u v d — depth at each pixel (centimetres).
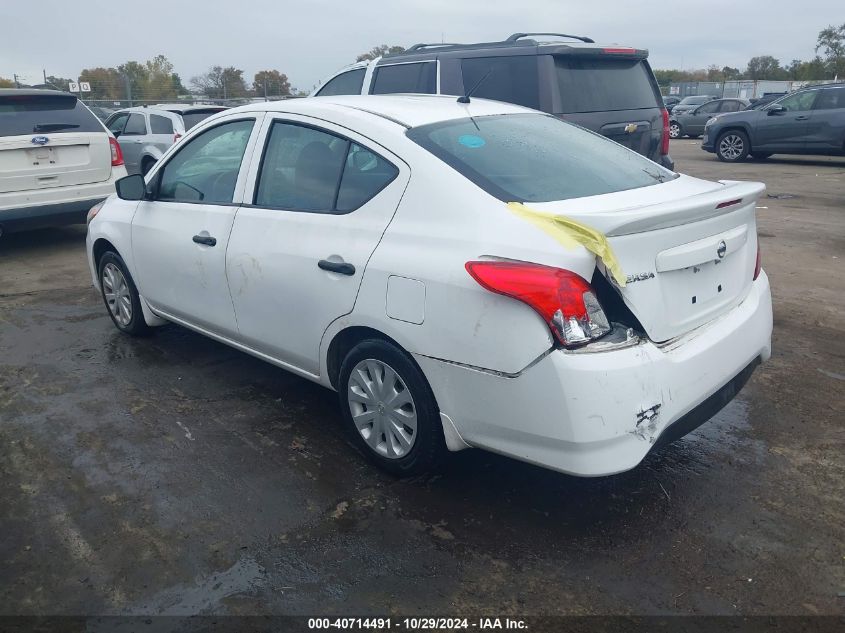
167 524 318
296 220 372
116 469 363
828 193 1206
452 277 295
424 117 362
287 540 306
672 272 297
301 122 386
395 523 317
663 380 282
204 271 431
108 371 487
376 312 326
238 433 400
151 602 272
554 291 269
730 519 317
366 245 334
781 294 638
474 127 364
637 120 743
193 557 296
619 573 284
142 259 490
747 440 385
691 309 308
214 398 444
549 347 272
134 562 294
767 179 1395
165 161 476
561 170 346
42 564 293
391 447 344
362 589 278
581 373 269
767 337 353
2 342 544
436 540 305
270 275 382
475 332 289
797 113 1608
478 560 293
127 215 504
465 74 736
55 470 362
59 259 825
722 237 321
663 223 285
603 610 265
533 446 287
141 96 2981
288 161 388
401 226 323
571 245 274
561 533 309
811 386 450
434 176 320
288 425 409
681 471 355
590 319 274
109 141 866
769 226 936
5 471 362
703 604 267
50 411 428
